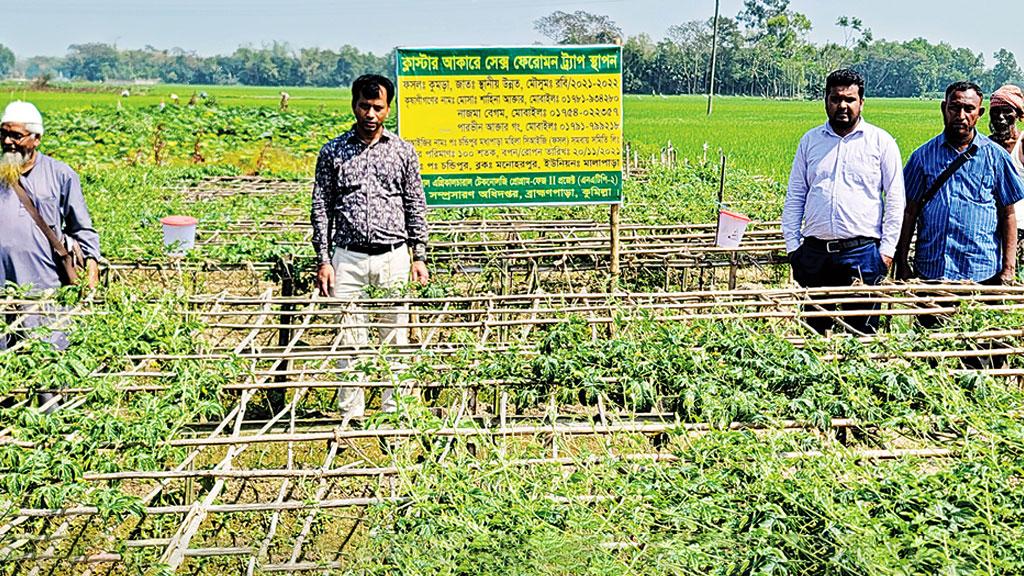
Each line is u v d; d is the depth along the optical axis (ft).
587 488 15.23
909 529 13.25
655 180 55.36
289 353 21.66
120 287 24.30
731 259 33.76
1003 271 25.91
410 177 23.97
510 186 29.43
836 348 19.69
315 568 15.25
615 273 30.12
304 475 15.76
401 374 19.04
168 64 613.93
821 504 13.50
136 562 15.17
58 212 23.44
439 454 16.70
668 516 13.76
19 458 15.87
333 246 24.34
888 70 442.09
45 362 18.95
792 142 119.85
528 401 18.47
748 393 17.63
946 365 19.47
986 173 25.35
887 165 25.00
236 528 19.38
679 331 20.15
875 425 17.48
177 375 18.90
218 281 37.73
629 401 18.42
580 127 29.25
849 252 25.39
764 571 12.47
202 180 57.47
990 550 12.41
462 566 13.17
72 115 96.32
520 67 28.78
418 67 28.66
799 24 399.44
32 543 16.07
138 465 16.31
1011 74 489.67
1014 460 15.21
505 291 33.12
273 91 387.75
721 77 399.85
